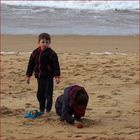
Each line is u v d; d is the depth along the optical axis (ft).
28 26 141.38
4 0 199.11
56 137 37.70
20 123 42.24
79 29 138.72
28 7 185.98
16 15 163.63
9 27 138.10
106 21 158.30
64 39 119.65
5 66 77.25
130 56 91.56
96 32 134.21
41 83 44.91
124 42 117.08
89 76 69.15
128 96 55.47
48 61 44.39
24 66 77.61
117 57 89.45
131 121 43.27
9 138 37.47
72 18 161.99
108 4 198.29
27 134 38.68
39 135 38.37
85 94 41.37
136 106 49.96
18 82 64.85
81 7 191.21
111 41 118.32
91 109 48.08
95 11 183.01
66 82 64.59
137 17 171.22
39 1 201.16
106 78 67.67
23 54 92.73
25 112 46.60
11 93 57.52
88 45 110.32
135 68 76.48
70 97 41.04
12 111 46.70
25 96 55.83
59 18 160.76
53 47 105.40
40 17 161.17
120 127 40.98
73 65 78.84
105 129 40.16
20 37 120.88
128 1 202.59
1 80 65.98
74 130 39.78
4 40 114.83
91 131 39.52
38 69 44.65
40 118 43.78
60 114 42.83
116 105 50.37
